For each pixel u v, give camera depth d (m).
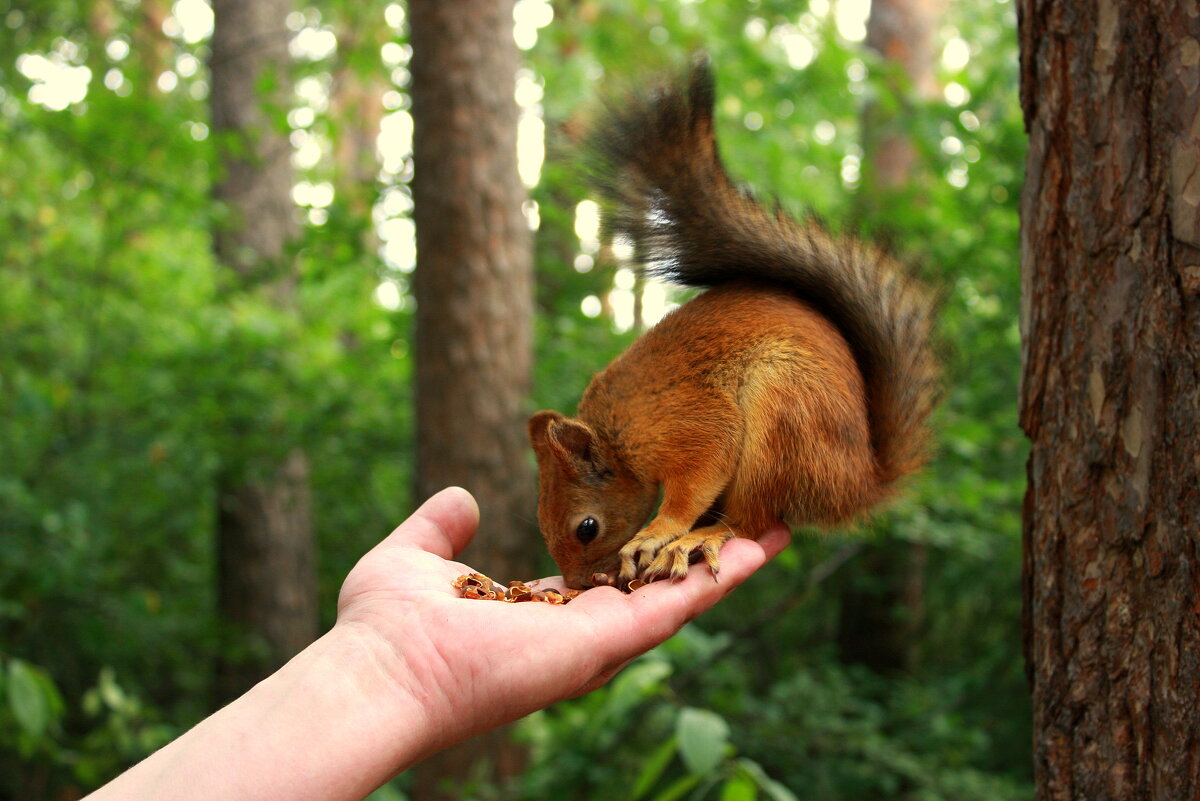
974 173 1.57
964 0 2.94
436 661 0.76
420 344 1.46
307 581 2.28
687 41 1.98
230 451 1.86
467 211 1.43
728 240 0.90
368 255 1.80
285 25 2.45
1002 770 1.63
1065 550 0.77
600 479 0.92
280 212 2.39
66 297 2.01
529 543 1.47
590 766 1.28
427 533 0.84
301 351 2.02
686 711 0.87
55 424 1.95
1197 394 0.74
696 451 0.89
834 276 0.90
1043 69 0.78
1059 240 0.78
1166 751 0.74
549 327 1.76
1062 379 0.78
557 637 0.77
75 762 1.24
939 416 0.91
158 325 2.11
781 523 0.88
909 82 1.70
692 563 0.85
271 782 0.72
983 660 1.87
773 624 2.40
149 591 2.19
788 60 2.09
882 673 2.25
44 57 1.96
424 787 1.41
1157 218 0.75
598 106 0.90
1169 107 0.75
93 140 1.77
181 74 2.55
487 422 1.44
